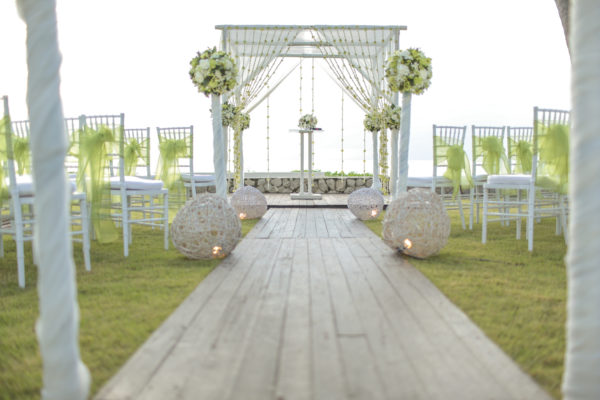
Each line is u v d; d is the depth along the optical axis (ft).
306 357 5.53
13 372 5.43
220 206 11.50
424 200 11.40
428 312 7.20
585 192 3.75
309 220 19.22
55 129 4.10
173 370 5.20
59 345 4.10
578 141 3.79
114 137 12.08
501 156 16.28
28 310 7.75
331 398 4.57
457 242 13.80
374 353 5.64
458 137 16.02
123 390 4.75
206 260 11.41
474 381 4.93
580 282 3.77
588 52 3.72
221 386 4.82
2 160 9.26
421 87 14.80
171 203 15.72
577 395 3.78
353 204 19.17
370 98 27.09
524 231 15.98
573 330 3.83
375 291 8.40
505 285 8.82
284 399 4.55
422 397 4.59
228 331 6.40
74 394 4.17
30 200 9.34
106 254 12.36
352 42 25.80
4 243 14.38
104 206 12.23
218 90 15.31
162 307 7.57
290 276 9.59
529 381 4.94
